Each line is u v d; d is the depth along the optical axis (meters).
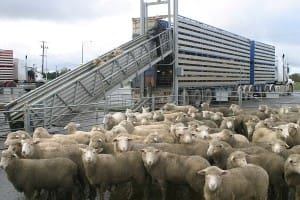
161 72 32.25
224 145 11.38
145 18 32.25
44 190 11.95
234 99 43.16
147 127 15.28
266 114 20.81
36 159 10.86
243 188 9.03
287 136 13.59
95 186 10.85
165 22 31.47
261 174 9.30
